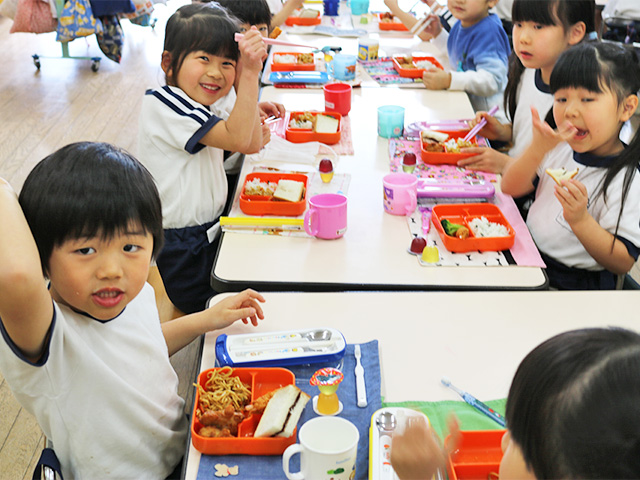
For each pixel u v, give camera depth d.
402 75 2.85
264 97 2.58
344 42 3.34
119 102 4.61
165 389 1.23
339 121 2.29
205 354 1.25
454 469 0.96
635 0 3.85
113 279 1.00
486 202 1.85
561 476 0.66
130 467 1.14
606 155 1.69
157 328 1.25
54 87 4.87
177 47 1.82
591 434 0.63
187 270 1.95
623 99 1.60
